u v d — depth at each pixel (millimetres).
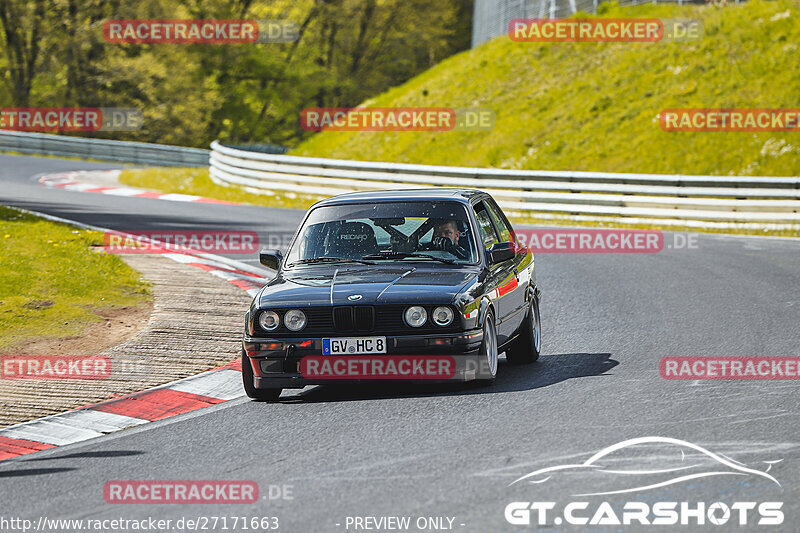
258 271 57000
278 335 29562
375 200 34188
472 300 29594
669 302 46594
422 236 32812
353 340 29109
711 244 70188
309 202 99750
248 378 30141
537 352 35531
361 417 27688
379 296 29328
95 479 23141
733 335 38188
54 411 29797
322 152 127375
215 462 24000
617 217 84500
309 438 25703
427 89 131375
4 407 30219
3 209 74438
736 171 95000
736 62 109062
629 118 106812
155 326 41406
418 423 26656
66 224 72312
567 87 117375
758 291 48906
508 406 28094
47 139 158000
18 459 25344
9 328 40062
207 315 43781
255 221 81500
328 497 20844
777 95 102062
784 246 68250
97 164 148125
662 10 125125
